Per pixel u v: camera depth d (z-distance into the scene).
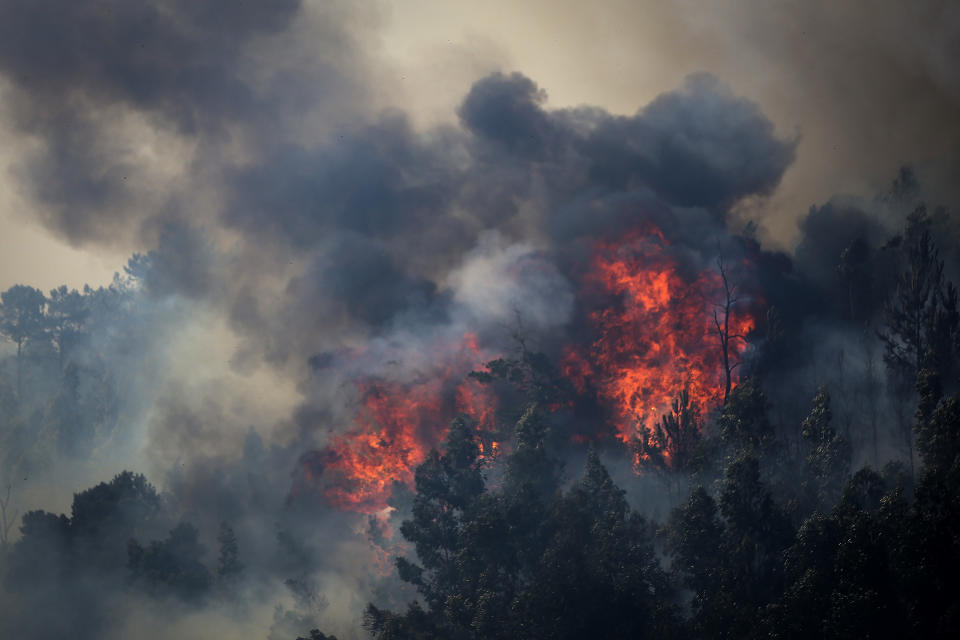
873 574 88.12
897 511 93.25
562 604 102.12
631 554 108.44
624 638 101.56
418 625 111.38
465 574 111.12
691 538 106.88
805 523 99.19
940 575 86.50
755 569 103.88
